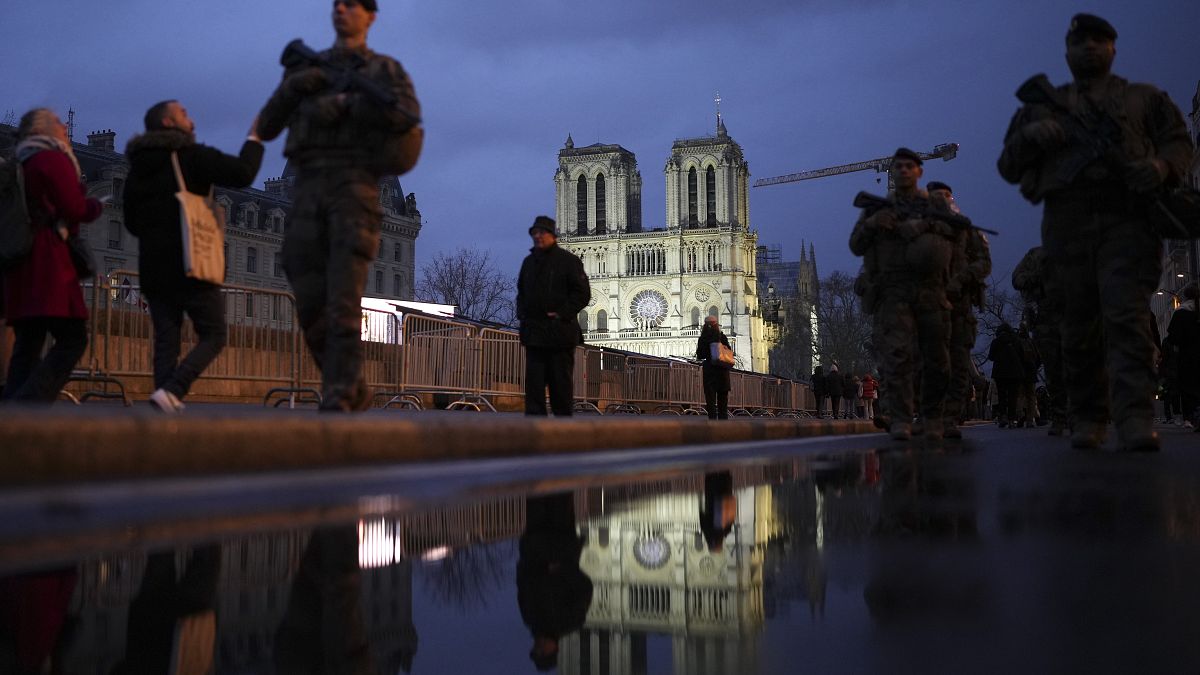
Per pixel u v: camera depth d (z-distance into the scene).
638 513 3.08
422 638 1.40
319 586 1.81
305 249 5.80
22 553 2.08
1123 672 1.12
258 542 2.35
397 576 1.93
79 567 1.96
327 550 2.26
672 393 26.06
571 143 143.12
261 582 1.85
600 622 1.49
